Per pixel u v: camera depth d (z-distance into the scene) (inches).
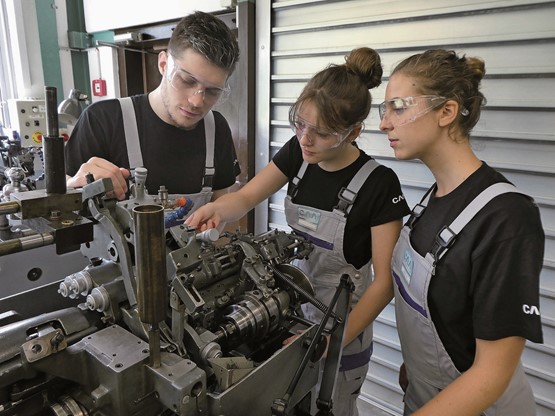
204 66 42.6
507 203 28.9
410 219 39.2
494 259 28.3
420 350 37.1
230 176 62.4
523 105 58.4
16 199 25.7
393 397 80.6
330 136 39.6
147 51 115.0
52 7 117.5
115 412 23.7
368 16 69.3
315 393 35.6
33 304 34.6
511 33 57.2
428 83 31.1
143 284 21.1
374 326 79.4
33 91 117.9
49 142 25.9
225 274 33.3
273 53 82.2
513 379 36.1
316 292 48.5
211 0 88.4
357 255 46.8
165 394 23.1
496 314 27.7
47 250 51.8
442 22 62.9
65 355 24.0
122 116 51.9
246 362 27.0
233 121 91.5
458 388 28.5
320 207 47.0
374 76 41.4
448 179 34.0
